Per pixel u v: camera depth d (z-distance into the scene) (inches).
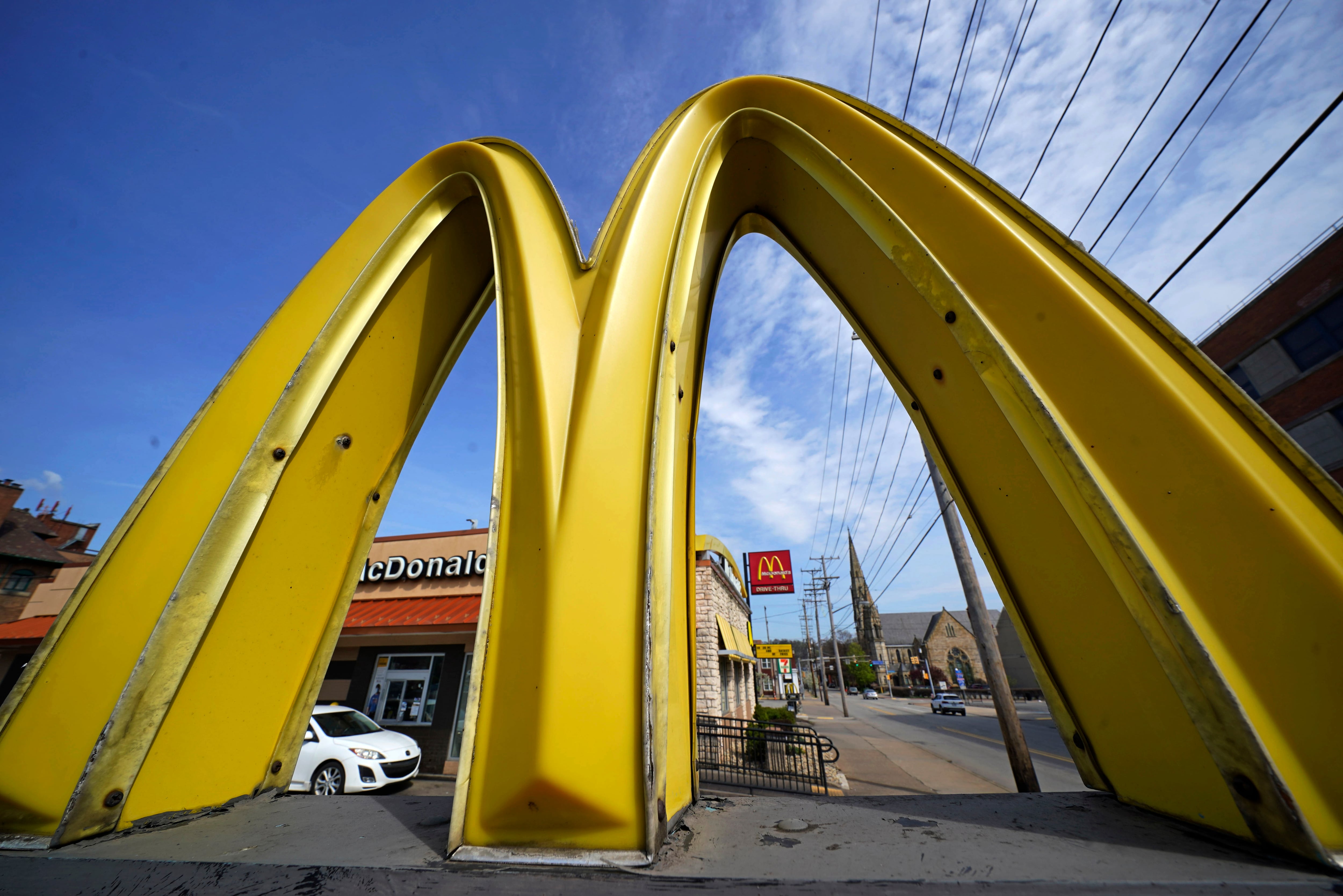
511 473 76.9
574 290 93.1
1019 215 87.3
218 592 86.2
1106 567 63.6
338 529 106.9
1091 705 77.8
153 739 78.0
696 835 64.0
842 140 104.7
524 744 62.0
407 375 117.9
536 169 108.1
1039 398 68.4
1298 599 56.9
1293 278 658.8
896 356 104.3
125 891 54.8
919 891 44.6
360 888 51.3
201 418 95.6
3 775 73.7
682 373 99.2
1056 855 52.6
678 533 94.0
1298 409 665.0
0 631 640.4
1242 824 56.6
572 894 47.4
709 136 109.3
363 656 490.6
